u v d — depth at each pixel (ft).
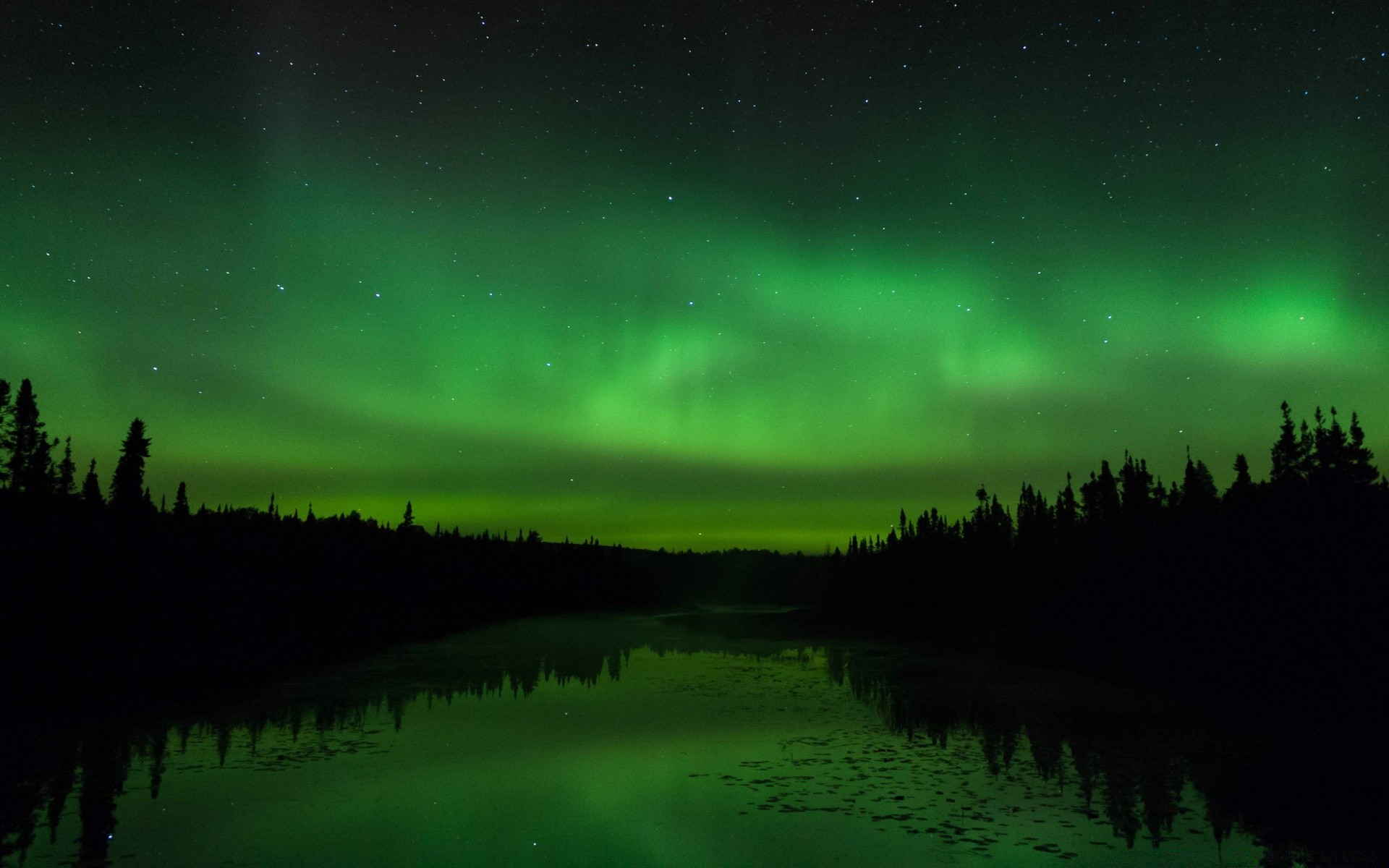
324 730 59.41
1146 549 112.47
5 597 84.17
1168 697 78.18
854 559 311.47
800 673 99.50
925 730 60.80
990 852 33.19
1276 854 33.06
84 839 34.45
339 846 33.78
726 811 39.04
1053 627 122.42
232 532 148.05
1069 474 192.24
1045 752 53.06
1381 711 67.97
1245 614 87.76
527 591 275.39
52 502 117.80
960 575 185.98
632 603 347.97
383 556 197.47
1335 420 114.93
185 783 44.01
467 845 33.96
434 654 121.29
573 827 36.35
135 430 160.04
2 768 47.14
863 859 32.40
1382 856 32.83
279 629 121.49
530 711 68.85
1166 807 39.88
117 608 95.86
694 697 78.54
